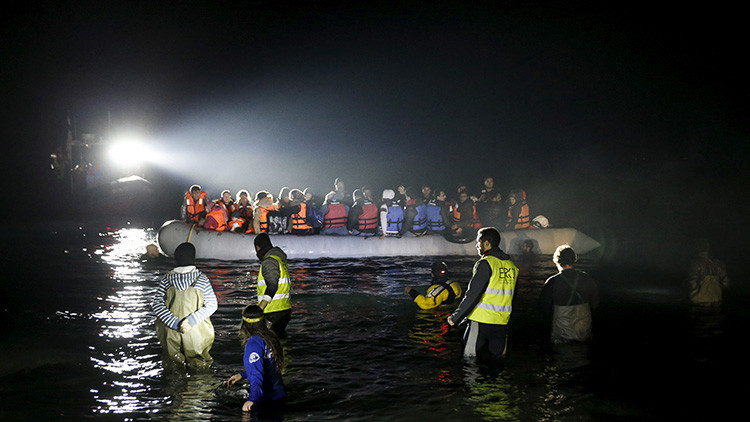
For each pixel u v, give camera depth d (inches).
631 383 200.7
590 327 254.2
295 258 515.5
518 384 199.6
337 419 168.4
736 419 171.2
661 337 261.6
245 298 343.6
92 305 322.0
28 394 188.9
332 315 304.0
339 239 531.5
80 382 200.4
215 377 206.5
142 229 786.2
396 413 173.3
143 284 384.5
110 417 169.8
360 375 209.3
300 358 229.8
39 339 253.4
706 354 235.8
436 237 550.6
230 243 508.1
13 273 426.6
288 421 166.7
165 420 167.6
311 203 552.4
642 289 388.2
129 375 207.9
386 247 535.5
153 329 271.6
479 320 226.5
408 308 321.4
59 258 505.0
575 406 179.9
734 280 419.2
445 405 180.1
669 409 177.9
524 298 351.6
